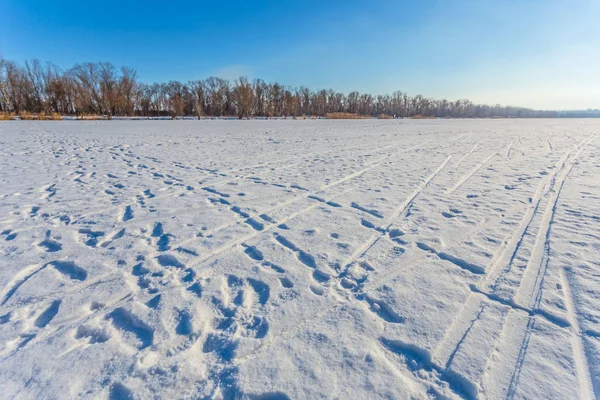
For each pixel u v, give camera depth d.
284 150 10.06
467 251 2.83
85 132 16.89
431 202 4.32
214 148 10.59
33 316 2.02
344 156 8.70
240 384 1.50
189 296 2.21
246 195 4.83
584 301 2.06
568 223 3.38
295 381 1.51
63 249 2.97
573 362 1.59
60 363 1.64
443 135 15.32
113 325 1.93
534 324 1.87
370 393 1.45
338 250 2.91
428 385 1.49
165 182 5.68
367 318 1.97
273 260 2.74
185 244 3.08
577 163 6.78
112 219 3.79
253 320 1.95
